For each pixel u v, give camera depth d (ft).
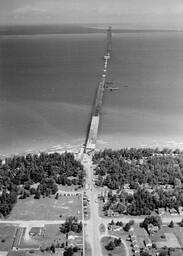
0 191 580.71
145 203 538.88
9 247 461.78
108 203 542.16
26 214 524.93
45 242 469.98
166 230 492.54
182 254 448.65
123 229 494.18
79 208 538.06
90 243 468.34
